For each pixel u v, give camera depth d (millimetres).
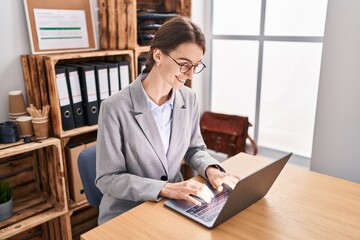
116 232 1026
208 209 1142
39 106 1889
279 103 2629
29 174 2068
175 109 1365
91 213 2451
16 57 1895
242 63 2750
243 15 2666
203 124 2754
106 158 1254
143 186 1205
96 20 2219
